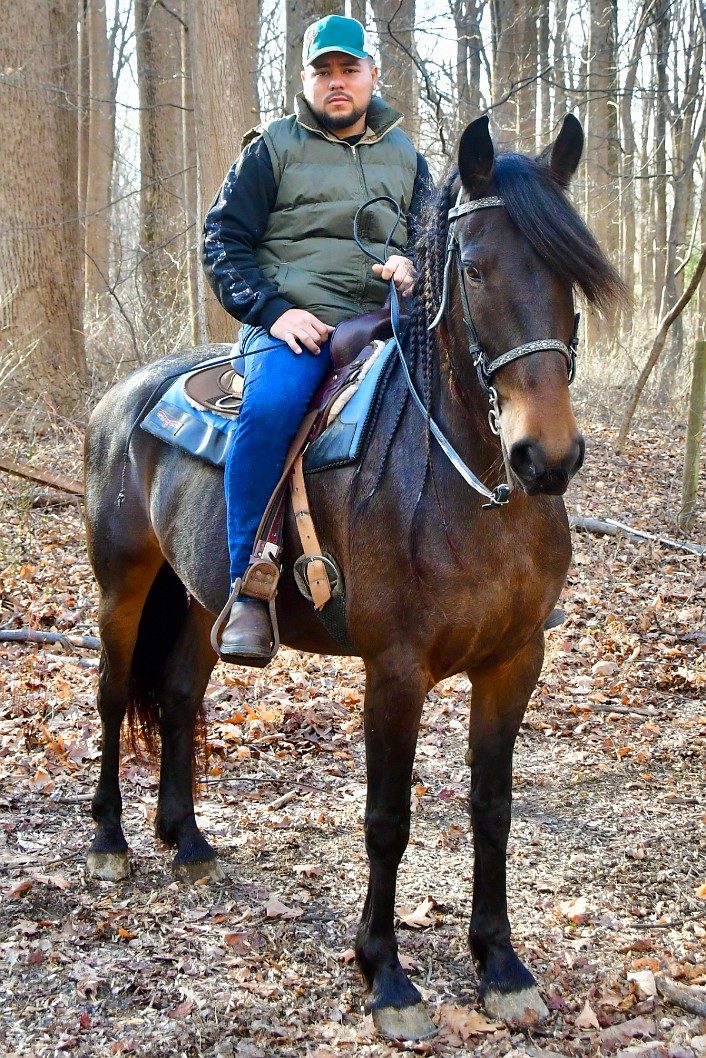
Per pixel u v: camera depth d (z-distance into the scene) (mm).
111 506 3668
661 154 17703
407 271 2836
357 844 3729
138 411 3645
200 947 3053
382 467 2623
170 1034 2652
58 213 11031
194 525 3227
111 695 3678
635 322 15672
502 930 2803
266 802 4078
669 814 3916
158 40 15016
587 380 12758
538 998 2738
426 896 3342
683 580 6734
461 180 2396
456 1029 2662
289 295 2996
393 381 2744
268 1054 2580
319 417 2836
